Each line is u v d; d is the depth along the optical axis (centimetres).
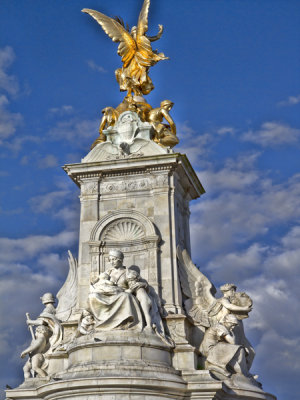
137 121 2611
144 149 2547
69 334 2381
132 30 2872
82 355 2145
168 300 2353
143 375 2055
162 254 2416
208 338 2306
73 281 2534
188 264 2478
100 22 2856
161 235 2439
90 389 2034
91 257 2452
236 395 2181
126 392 2030
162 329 2239
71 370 2122
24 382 2317
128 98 2761
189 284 2450
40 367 2362
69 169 2570
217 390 2089
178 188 2631
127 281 2272
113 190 2541
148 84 2803
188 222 2736
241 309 2366
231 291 2431
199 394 2098
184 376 2156
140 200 2506
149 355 2134
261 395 2241
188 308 2417
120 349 2112
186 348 2219
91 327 2236
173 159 2483
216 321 2384
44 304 2517
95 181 2559
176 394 2086
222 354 2253
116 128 2612
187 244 2672
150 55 2797
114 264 2323
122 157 2534
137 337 2136
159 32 2850
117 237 2472
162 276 2388
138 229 2461
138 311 2195
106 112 2711
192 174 2697
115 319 2173
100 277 2258
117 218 2469
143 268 2412
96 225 2470
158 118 2702
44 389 2136
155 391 2050
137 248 2442
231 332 2303
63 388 2061
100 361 2100
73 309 2477
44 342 2414
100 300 2188
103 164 2534
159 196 2486
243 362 2284
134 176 2541
